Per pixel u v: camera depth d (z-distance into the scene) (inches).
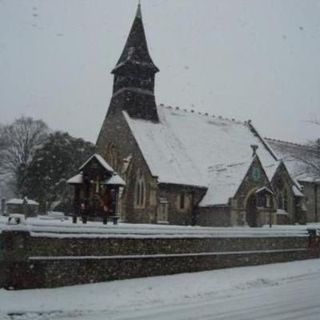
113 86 1883.6
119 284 722.8
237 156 1957.4
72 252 711.7
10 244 652.1
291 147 2294.5
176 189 1662.2
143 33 1883.6
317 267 960.3
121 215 1641.2
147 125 1798.7
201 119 2034.9
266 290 684.7
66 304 572.4
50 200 2728.8
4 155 2849.4
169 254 834.8
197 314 507.2
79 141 2940.5
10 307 544.4
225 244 935.7
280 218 1833.2
